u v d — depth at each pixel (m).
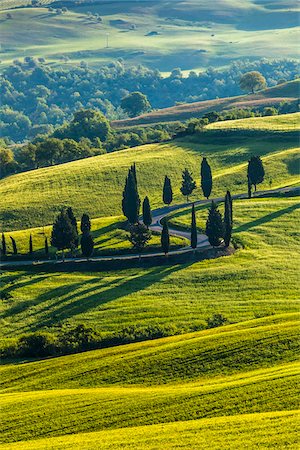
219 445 177.75
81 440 187.25
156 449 177.88
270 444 176.62
